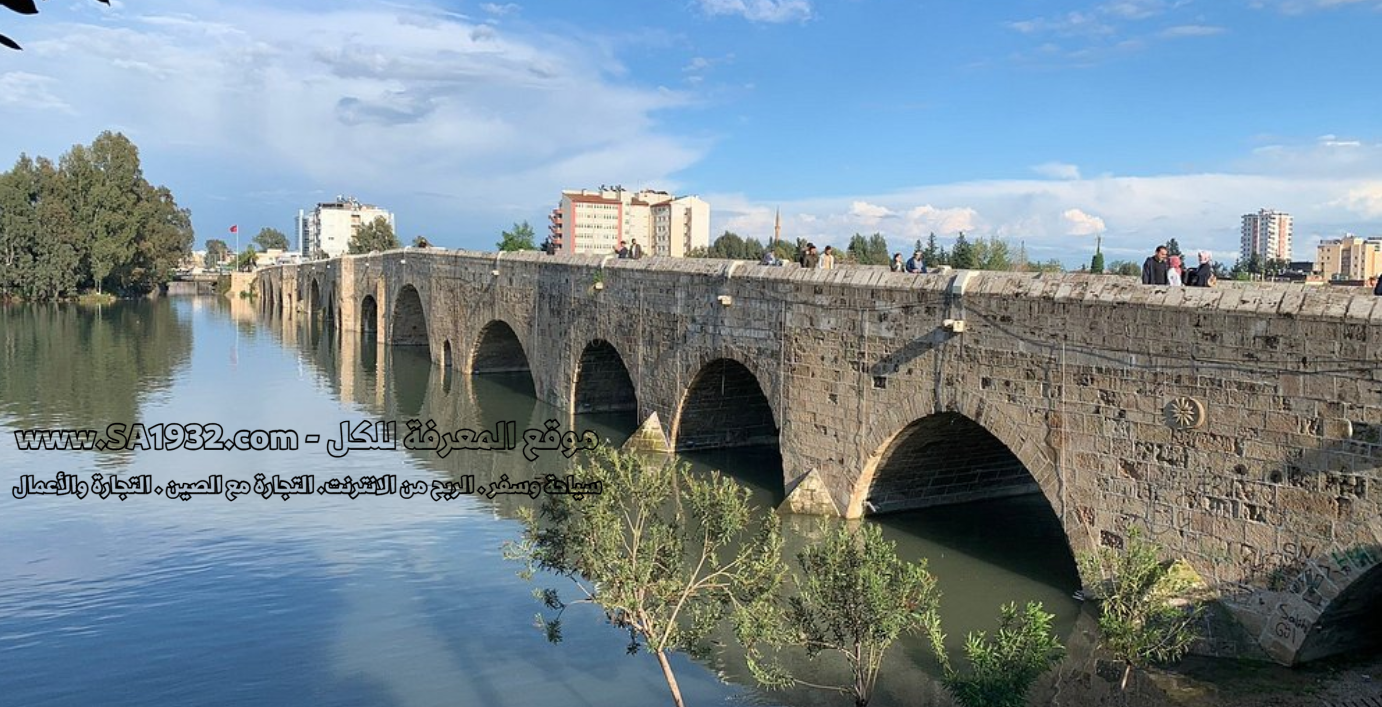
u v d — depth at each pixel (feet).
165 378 212.84
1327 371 60.13
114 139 458.50
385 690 67.92
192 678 69.51
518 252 187.83
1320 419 60.64
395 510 111.96
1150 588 63.21
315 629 78.23
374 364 245.04
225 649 74.38
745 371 129.29
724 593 59.31
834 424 101.35
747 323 114.11
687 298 126.21
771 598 58.08
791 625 56.65
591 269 153.28
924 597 57.36
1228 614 65.92
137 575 90.02
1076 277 76.74
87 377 211.20
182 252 559.79
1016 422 80.48
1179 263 80.59
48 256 426.51
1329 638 63.82
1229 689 61.82
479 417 168.96
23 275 422.00
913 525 103.24
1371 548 58.34
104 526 104.53
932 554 93.97
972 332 84.17
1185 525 68.54
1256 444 64.13
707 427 137.18
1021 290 79.61
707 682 69.26
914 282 90.33
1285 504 62.69
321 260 378.12
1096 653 70.33
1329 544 60.44
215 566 92.63
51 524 104.63
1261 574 64.18
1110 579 73.41
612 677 70.13
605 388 167.43
